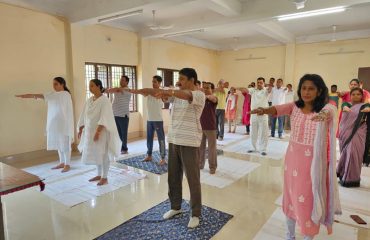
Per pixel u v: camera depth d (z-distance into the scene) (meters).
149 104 4.12
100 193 2.98
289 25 6.40
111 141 3.17
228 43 8.96
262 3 4.50
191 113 2.18
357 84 3.72
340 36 7.13
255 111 1.91
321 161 1.66
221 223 2.32
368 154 3.21
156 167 3.96
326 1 3.94
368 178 3.59
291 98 7.09
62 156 3.95
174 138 2.24
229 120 7.17
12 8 4.05
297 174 1.72
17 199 2.82
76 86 4.96
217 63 9.50
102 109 3.05
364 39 6.83
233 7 4.48
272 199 2.87
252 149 5.21
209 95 3.50
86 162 3.10
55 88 3.68
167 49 7.18
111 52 5.71
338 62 7.25
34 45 4.37
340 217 2.45
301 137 1.72
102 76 5.70
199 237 2.10
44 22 4.48
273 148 5.32
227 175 3.66
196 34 7.41
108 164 3.26
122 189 3.11
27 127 4.38
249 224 2.32
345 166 3.26
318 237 2.11
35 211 2.56
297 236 2.12
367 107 3.05
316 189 1.65
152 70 6.74
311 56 7.64
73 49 4.86
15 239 2.08
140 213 2.51
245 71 8.93
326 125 1.66
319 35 7.42
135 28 6.22
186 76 2.20
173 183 2.39
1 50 3.97
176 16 5.37
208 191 3.08
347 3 3.79
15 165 4.07
